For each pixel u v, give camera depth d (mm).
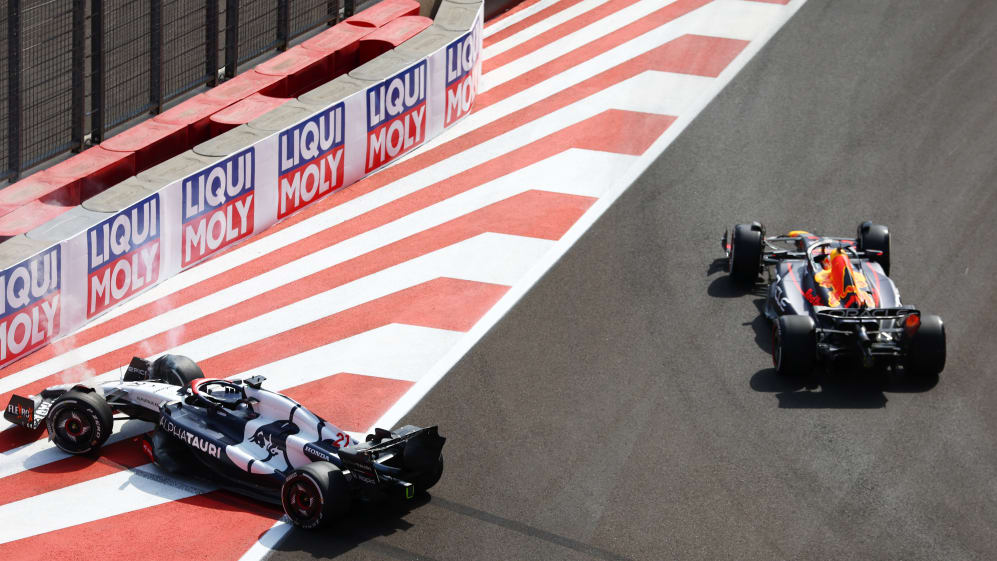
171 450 41000
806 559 36000
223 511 38312
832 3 82125
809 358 44625
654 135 66000
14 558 36031
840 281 46500
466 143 66188
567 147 65062
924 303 50625
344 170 61562
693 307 50750
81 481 40156
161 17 59750
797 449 41344
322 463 36562
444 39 67375
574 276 53031
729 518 37875
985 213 57906
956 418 43031
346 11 74000
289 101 60969
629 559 36000
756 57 74750
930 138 65062
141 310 51562
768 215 57844
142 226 52000
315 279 53531
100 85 57812
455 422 42969
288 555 35844
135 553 36156
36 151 55969
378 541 36531
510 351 47531
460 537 36844
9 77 52906
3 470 40812
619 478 39812
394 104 63375
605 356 47125
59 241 48438
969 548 36594
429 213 59000
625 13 83062
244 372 46500
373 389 45125
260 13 67375
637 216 57969
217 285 53375
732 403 44125
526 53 77500
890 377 45719
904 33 77375
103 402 41188
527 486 39406
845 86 70875
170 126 59250
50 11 55594
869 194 59750
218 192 55156
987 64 73000
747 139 65250
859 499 38781
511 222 57719
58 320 49281
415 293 52031
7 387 45844
